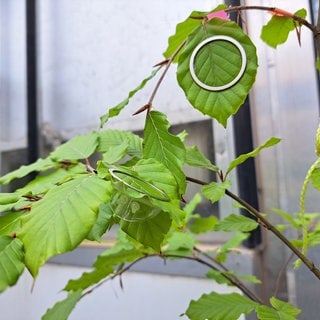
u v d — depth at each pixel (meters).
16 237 0.15
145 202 0.16
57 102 0.64
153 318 0.48
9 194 0.18
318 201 0.42
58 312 0.28
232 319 0.24
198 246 0.48
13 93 0.68
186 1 0.46
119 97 0.56
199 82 0.18
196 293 0.45
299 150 0.43
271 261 0.44
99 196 0.15
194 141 0.48
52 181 0.21
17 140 0.67
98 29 0.59
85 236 0.14
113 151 0.22
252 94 0.45
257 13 0.37
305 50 0.43
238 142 0.45
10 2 0.68
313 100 0.43
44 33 0.65
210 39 0.18
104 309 0.52
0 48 0.69
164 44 0.50
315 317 0.41
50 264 0.57
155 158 0.20
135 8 0.54
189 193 0.46
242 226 0.29
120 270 0.33
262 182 0.45
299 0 0.40
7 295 0.61
